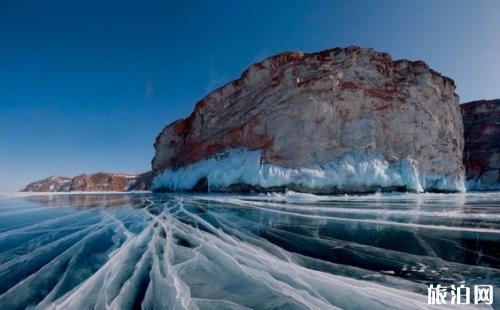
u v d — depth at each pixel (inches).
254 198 562.9
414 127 811.4
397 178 705.0
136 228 240.7
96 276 127.7
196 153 1034.7
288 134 723.4
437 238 197.8
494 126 1454.2
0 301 105.9
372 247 175.2
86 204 495.5
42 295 110.0
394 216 300.5
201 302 102.3
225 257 151.9
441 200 522.6
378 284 116.7
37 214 349.7
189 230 226.1
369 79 803.4
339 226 245.1
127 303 102.6
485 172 1376.7
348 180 670.5
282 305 99.2
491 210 346.3
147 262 145.4
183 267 137.2
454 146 934.4
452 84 1038.4
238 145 840.3
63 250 173.6
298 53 884.0
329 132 727.7
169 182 1168.2
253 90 911.0
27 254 165.5
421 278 124.1
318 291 110.0
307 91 745.6
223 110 1000.9
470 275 127.6
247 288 113.5
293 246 177.3
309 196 581.0
